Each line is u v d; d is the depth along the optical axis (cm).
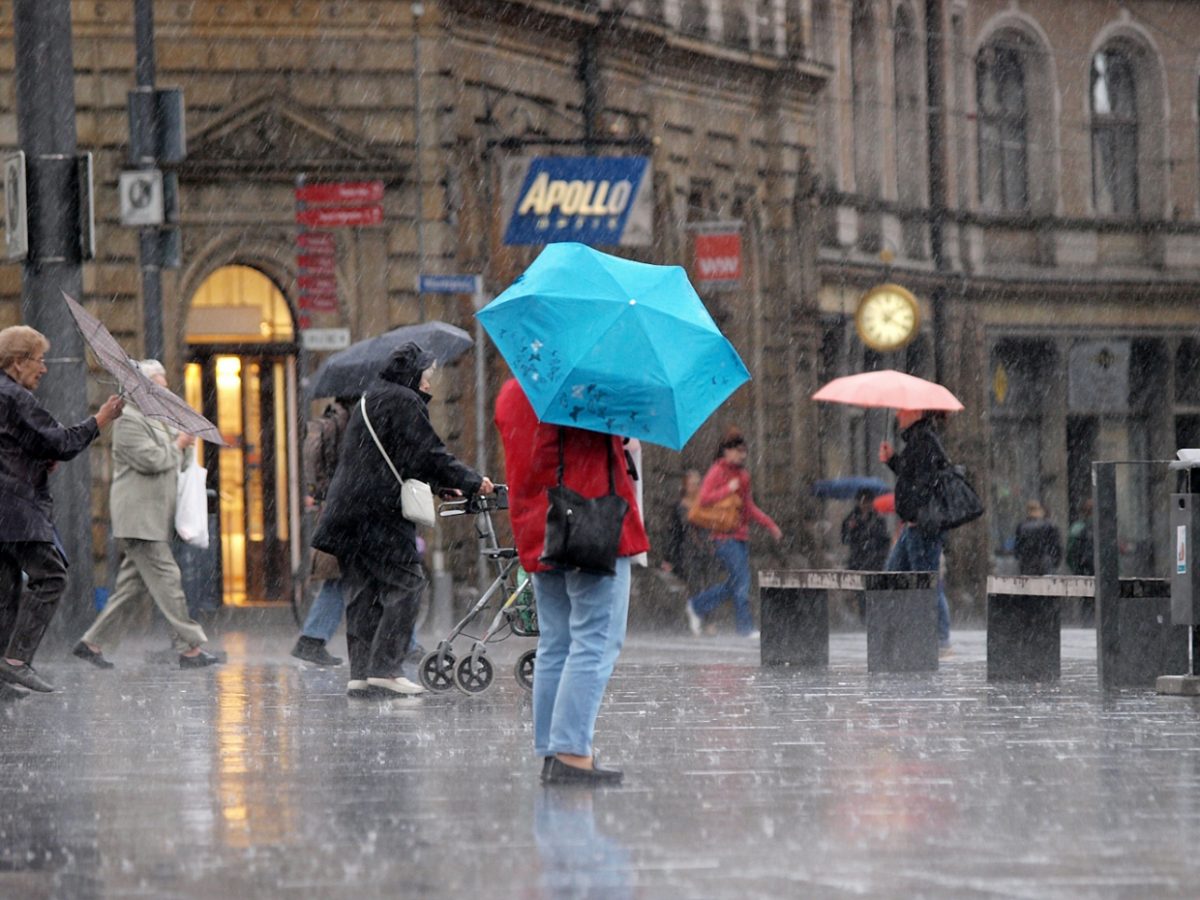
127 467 4556
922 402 5062
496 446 8231
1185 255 12106
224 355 7738
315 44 7812
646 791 2331
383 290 7850
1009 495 11531
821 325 10531
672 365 2366
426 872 1811
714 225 9175
